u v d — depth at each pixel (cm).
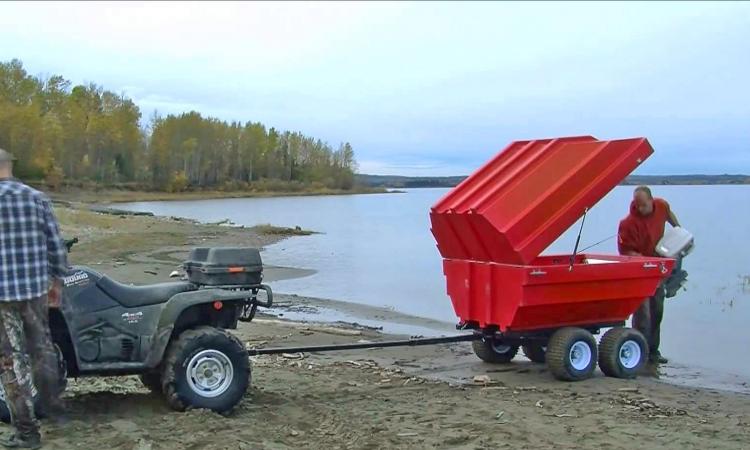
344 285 2100
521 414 722
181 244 3170
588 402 788
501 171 941
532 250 865
